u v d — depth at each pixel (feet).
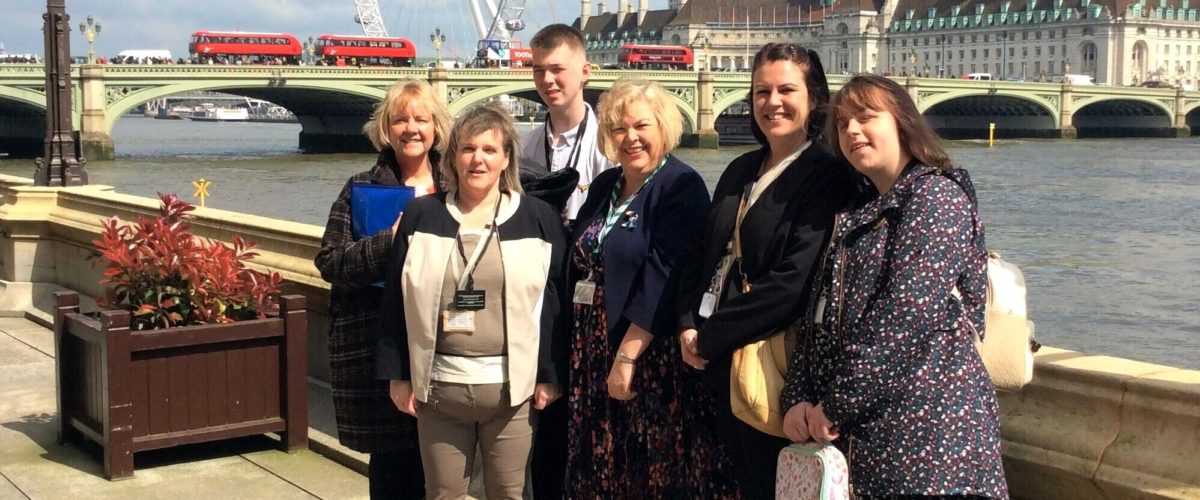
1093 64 525.75
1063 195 147.54
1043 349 12.78
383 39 277.64
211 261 19.70
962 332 9.79
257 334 19.63
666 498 13.21
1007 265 10.59
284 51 270.26
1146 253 99.71
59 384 20.42
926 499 9.66
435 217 13.89
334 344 15.70
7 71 175.22
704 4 627.46
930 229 9.73
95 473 19.11
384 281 14.75
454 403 13.84
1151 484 10.96
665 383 13.12
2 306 34.27
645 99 12.97
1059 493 11.89
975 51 574.56
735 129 320.50
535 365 13.85
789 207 11.19
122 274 19.35
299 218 121.39
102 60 226.17
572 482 13.79
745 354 11.22
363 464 19.16
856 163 10.54
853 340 9.86
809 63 11.77
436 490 14.30
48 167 40.32
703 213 12.97
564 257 14.15
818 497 10.07
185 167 190.90
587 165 16.10
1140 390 11.27
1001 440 12.31
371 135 15.78
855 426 10.03
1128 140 339.98
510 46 330.75
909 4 613.11
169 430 19.13
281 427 20.04
